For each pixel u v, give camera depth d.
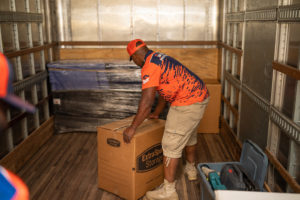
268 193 1.38
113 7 4.45
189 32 4.51
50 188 2.79
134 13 4.46
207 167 2.48
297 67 1.83
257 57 2.59
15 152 3.06
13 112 3.06
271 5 2.24
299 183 1.87
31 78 3.49
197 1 4.40
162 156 2.72
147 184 2.61
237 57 3.43
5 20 2.88
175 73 2.29
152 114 2.87
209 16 4.44
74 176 3.02
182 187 2.80
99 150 2.64
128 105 4.06
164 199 2.48
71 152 3.61
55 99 4.12
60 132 4.24
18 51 3.12
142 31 4.52
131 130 2.34
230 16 3.63
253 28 2.71
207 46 4.54
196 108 2.37
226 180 2.13
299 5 1.75
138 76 3.95
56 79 4.03
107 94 4.05
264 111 2.41
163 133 2.65
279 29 2.10
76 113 4.16
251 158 2.28
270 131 2.29
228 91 3.92
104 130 2.54
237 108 3.43
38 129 3.68
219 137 4.11
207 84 4.10
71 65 3.96
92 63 3.97
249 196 1.37
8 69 0.66
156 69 2.24
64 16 4.48
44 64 4.00
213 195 1.95
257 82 2.60
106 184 2.68
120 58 4.57
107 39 4.56
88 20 4.50
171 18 4.47
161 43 4.54
